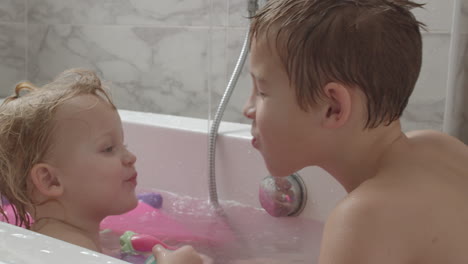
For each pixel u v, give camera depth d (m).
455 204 0.60
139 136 1.48
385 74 0.64
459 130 0.97
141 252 0.98
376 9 0.64
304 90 0.65
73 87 0.93
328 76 0.63
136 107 1.97
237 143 1.33
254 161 1.30
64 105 0.90
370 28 0.63
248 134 1.35
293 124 0.66
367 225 0.56
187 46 1.83
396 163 0.64
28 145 0.89
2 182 0.91
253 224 1.23
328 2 0.64
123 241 0.99
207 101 1.80
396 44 0.65
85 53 2.05
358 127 0.66
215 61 1.63
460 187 0.62
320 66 0.63
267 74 0.67
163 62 1.89
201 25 1.78
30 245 0.55
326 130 0.66
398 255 0.56
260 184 1.25
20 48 2.16
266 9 0.68
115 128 0.94
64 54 2.10
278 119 0.67
